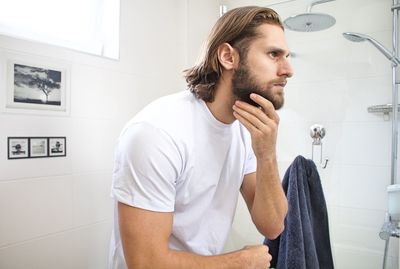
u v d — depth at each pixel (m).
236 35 0.71
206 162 0.75
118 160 0.65
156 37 1.50
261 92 0.70
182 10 1.61
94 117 1.22
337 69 1.30
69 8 1.23
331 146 1.31
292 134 1.39
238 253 0.68
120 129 1.32
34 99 1.02
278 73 0.70
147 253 0.59
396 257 1.15
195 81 0.79
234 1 1.58
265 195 0.79
